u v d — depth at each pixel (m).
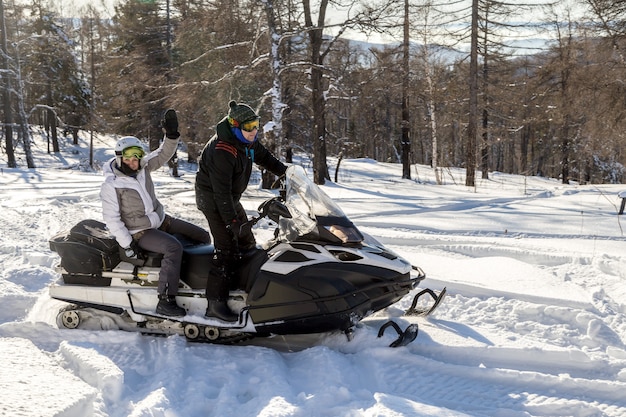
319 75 19.41
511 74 28.88
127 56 31.03
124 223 4.55
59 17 53.09
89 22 46.72
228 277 4.41
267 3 15.97
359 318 4.38
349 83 19.25
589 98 22.97
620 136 23.00
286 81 19.14
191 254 4.60
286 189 4.59
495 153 66.94
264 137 16.28
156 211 4.75
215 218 4.32
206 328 4.46
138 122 31.59
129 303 4.62
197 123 21.83
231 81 16.58
